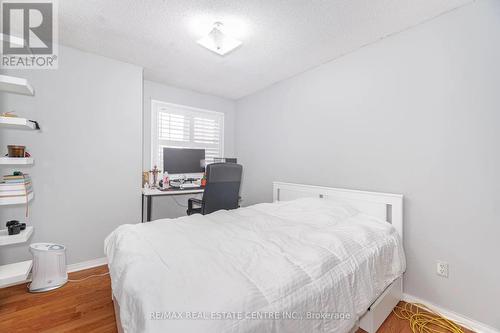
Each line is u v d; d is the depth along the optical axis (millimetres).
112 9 1678
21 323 1522
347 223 1751
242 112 3855
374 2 1582
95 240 2400
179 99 3400
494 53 1487
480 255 1531
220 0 1570
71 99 2254
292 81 2924
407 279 1854
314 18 1761
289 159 2965
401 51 1913
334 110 2428
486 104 1513
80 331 1458
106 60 2436
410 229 1850
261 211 2098
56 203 2195
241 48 2219
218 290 843
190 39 2084
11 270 1767
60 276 2004
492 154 1488
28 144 2062
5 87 1828
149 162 3168
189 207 2822
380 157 2043
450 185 1656
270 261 1097
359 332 1449
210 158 3762
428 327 1548
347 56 2311
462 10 1609
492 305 1484
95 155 2389
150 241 1306
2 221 1974
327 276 1095
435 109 1729
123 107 2541
